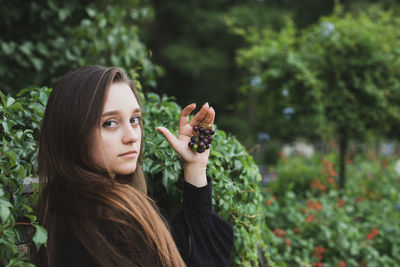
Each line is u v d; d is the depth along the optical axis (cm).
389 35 395
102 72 101
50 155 100
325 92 389
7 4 312
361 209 355
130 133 100
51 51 320
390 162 546
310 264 281
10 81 320
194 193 121
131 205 99
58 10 312
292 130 428
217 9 1255
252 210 159
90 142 97
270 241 259
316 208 317
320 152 579
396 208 360
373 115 386
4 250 88
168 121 179
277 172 502
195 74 1130
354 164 536
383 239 312
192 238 117
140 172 120
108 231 95
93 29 305
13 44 307
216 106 1230
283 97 393
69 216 96
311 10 1202
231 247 123
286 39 393
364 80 385
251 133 441
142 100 201
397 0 988
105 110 98
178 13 1164
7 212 80
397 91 389
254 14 1128
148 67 296
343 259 292
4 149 110
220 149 155
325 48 391
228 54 1223
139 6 374
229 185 147
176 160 143
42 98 148
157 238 101
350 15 407
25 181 119
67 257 95
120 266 93
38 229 88
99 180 98
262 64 422
